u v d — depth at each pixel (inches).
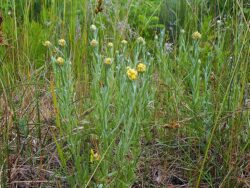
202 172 65.4
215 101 71.5
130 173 58.9
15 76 86.4
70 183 60.1
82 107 72.7
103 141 58.0
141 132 65.8
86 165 59.1
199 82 71.4
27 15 100.5
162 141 72.1
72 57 92.5
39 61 100.2
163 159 70.1
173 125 67.1
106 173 58.2
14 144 71.5
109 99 59.0
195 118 70.6
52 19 102.4
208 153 69.4
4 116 70.9
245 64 72.5
